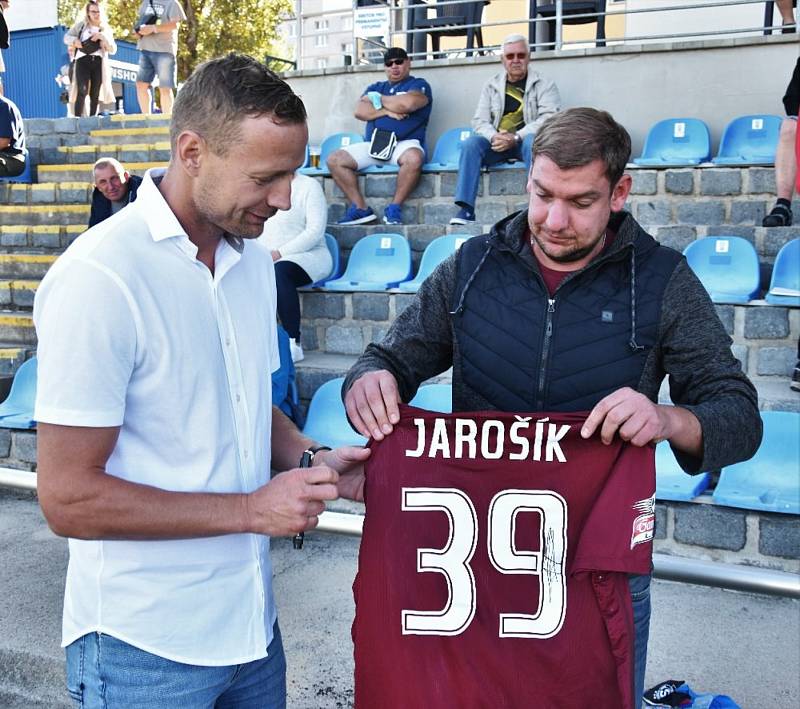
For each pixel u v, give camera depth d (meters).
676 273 1.68
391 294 5.36
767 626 3.12
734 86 7.12
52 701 2.89
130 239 1.39
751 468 3.67
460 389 1.81
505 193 6.43
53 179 8.51
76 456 1.32
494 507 1.62
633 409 1.50
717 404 1.58
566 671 1.59
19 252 7.67
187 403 1.45
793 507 3.34
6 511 4.45
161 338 1.41
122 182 5.98
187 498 1.39
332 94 8.64
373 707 1.65
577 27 12.42
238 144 1.32
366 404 1.67
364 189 6.84
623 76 7.42
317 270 5.39
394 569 1.64
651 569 1.65
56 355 1.31
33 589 3.45
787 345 4.52
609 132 1.56
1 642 3.00
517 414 1.62
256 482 1.58
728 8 8.92
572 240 1.60
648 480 1.57
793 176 5.29
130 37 21.41
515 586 1.62
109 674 1.47
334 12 9.16
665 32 9.22
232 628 1.53
